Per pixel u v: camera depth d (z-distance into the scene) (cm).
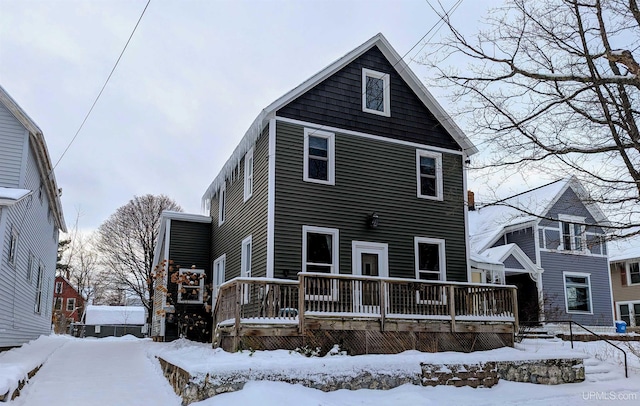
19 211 1245
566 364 1105
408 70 1469
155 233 4122
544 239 2150
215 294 1723
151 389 909
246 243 1392
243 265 1405
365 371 910
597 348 1481
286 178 1256
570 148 776
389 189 1385
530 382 1059
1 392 643
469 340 1184
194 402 765
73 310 4778
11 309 1244
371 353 1075
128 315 4678
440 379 972
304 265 1227
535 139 781
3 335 1165
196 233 1888
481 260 1791
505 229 2216
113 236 4100
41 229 1706
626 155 782
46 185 1656
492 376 1020
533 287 2111
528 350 1194
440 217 1442
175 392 869
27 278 1469
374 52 1465
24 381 834
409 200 1407
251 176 1419
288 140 1282
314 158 1316
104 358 1298
